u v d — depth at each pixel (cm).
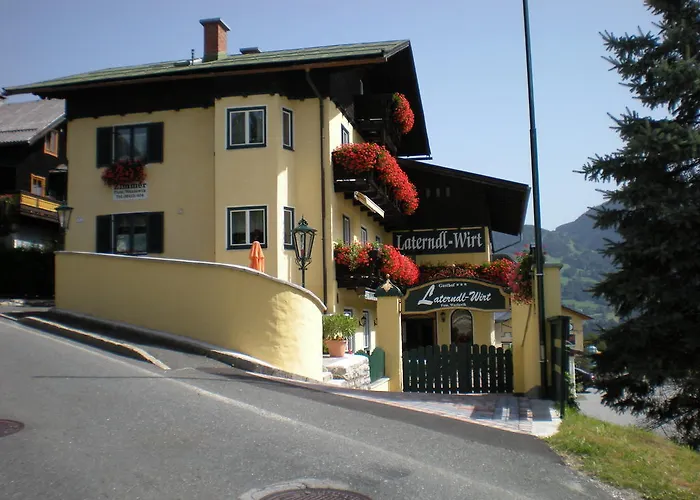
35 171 3616
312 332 1445
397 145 3180
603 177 1563
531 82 1328
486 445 840
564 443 855
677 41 1585
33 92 2459
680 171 1548
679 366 1438
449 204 3103
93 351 1295
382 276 2441
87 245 2441
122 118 2441
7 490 581
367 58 2159
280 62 2186
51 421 799
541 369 1304
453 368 1798
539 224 1309
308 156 2278
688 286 1462
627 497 671
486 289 2430
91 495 579
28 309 2073
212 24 2634
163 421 823
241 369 1263
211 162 2356
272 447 745
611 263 1566
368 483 652
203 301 1404
